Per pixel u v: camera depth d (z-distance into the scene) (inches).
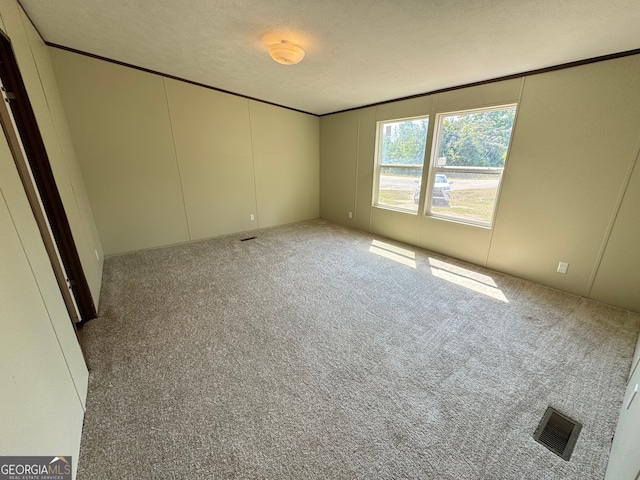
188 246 159.8
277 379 64.2
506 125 115.3
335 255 146.9
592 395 60.1
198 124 154.6
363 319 88.7
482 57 93.3
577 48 82.2
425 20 72.4
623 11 61.8
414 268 129.9
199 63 118.4
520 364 69.4
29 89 71.6
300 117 201.2
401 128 160.4
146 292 104.9
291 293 105.4
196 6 74.2
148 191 145.7
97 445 48.6
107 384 61.7
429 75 113.7
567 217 102.2
